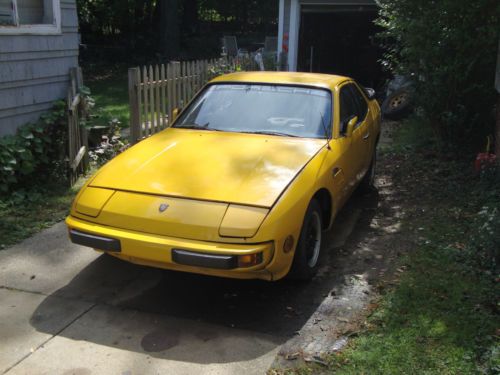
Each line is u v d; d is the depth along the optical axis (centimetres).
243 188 377
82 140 700
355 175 539
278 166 409
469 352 321
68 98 649
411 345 330
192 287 418
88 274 436
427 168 750
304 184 396
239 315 376
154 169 409
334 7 1373
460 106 785
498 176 607
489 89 759
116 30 2606
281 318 372
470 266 433
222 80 546
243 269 345
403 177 722
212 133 484
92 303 390
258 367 317
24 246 486
